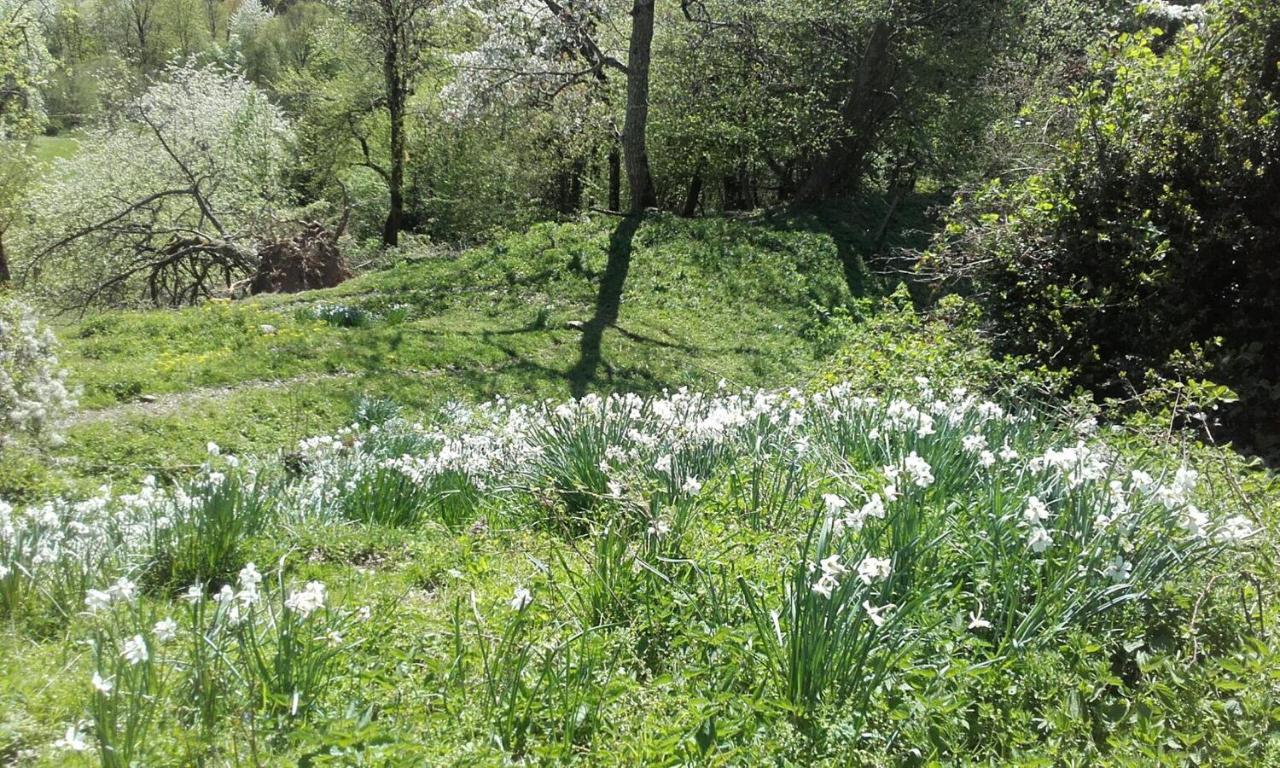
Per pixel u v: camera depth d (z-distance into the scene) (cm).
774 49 2766
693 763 341
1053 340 992
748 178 3616
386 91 3388
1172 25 1425
